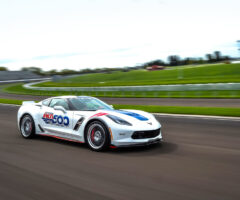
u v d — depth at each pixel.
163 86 24.67
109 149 5.00
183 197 2.76
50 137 6.36
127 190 2.97
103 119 4.76
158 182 3.22
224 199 2.71
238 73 56.94
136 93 25.47
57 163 4.08
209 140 5.84
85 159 4.30
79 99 5.85
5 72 88.94
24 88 44.84
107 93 27.88
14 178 3.42
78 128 5.19
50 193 2.91
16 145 5.44
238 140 5.81
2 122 9.29
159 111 12.01
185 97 19.66
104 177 3.42
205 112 10.80
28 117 6.26
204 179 3.32
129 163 4.06
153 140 4.93
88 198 2.76
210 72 63.88
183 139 5.97
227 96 18.56
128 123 4.75
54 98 6.10
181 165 3.95
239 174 3.52
